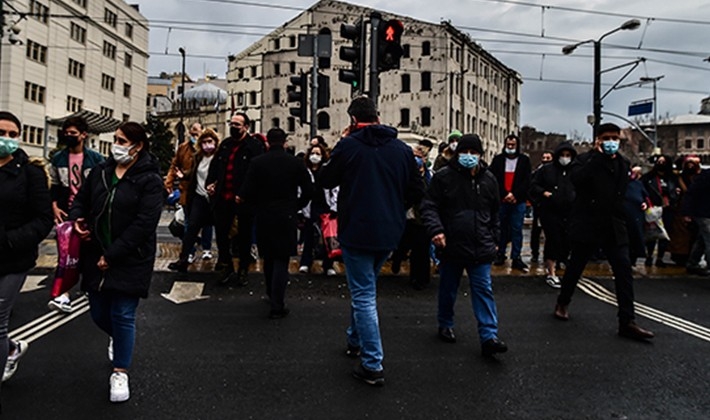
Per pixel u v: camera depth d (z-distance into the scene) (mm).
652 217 8727
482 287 4883
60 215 5582
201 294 6652
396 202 4246
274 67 62875
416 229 7129
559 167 7730
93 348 4770
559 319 6062
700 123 95875
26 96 39500
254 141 7062
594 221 5594
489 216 5023
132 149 3768
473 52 60531
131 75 54906
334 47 58781
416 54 54969
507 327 5746
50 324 5379
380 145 4258
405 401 3867
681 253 9336
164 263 8102
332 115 58781
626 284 5484
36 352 4645
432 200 5031
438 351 4953
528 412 3730
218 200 6953
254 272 7719
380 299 6781
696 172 9430
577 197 5824
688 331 5719
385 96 56125
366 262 4207
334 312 6105
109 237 3713
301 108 11586
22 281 3650
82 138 5641
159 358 4594
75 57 45250
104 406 3682
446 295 5219
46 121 39375
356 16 57875
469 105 59406
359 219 4141
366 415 3639
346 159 4211
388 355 4824
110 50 50812
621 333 5492
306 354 4781
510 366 4598
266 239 5777
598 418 3668
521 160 8453
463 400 3902
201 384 4086
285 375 4297
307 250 7980
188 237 7520
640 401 3945
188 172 8000
